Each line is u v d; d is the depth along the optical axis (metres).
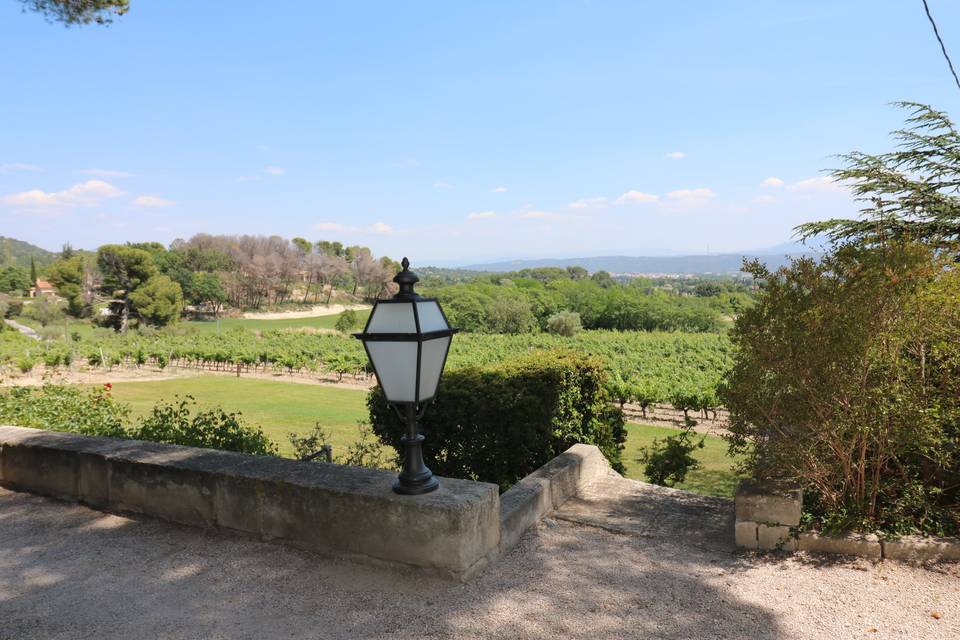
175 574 3.37
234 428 6.30
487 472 5.90
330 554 3.57
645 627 2.89
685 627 2.90
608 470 6.00
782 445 4.01
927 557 3.65
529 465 6.01
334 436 17.27
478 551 3.42
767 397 4.04
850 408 3.76
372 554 3.47
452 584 3.26
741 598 3.22
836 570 3.57
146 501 4.19
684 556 3.79
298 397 30.62
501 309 78.56
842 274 3.93
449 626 2.85
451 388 5.98
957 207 6.57
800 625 2.95
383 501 3.40
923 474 4.17
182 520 4.07
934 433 3.85
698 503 4.92
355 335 3.43
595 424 6.70
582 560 3.70
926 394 3.79
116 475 4.32
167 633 2.77
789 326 3.86
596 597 3.19
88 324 76.81
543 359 6.43
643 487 5.40
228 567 3.45
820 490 4.15
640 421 22.14
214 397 29.83
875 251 3.88
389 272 127.62
